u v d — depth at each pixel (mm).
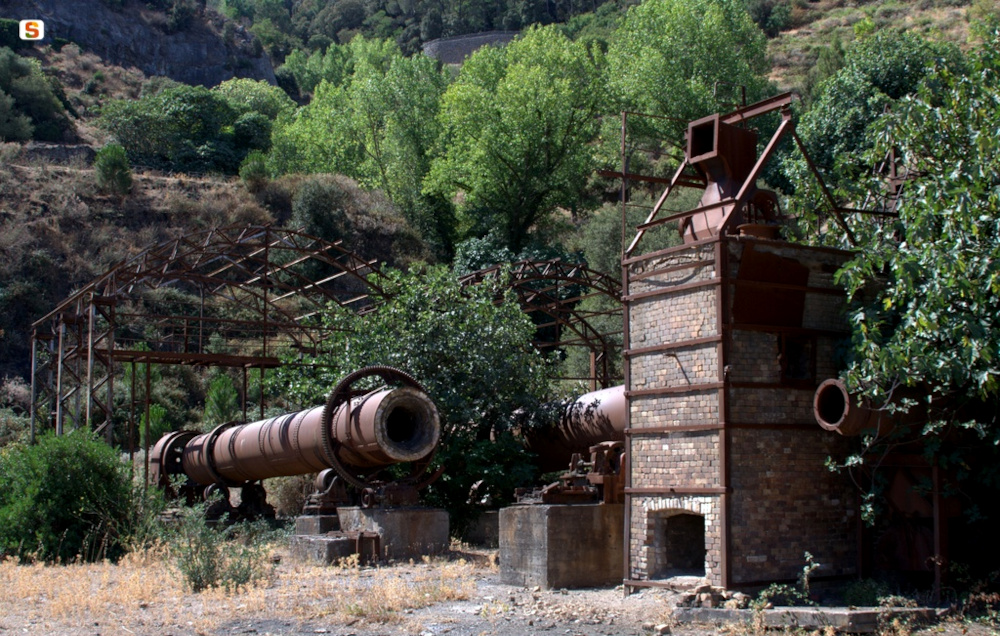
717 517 11664
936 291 10742
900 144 13195
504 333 20562
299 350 27547
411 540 17062
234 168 66250
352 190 57000
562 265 25688
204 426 34031
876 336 11344
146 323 41062
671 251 12625
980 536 12461
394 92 63969
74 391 27078
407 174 61562
